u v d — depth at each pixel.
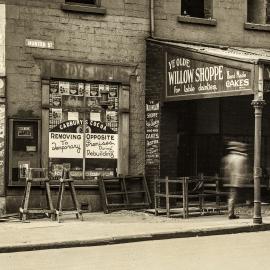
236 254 10.55
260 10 19.11
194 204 16.36
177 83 16.14
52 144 16.11
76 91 16.42
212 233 13.16
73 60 16.30
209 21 18.02
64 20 16.20
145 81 17.12
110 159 16.78
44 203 15.80
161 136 16.73
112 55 16.78
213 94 15.06
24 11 15.76
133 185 16.97
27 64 15.77
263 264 9.56
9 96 15.57
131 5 17.02
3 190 15.41
